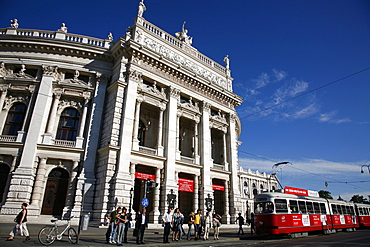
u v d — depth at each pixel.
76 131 25.91
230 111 36.91
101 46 28.62
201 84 32.94
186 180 29.05
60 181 23.75
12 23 27.64
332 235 22.89
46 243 11.78
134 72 26.38
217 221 18.20
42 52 26.59
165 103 29.27
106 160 23.20
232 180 33.66
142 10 30.05
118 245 12.74
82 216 13.21
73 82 26.56
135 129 25.75
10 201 21.12
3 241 11.90
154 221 24.19
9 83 25.45
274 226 19.41
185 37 35.03
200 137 32.06
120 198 21.91
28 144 23.14
